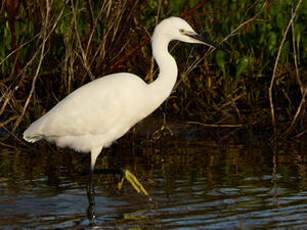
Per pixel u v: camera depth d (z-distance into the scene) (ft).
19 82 37.58
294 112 41.73
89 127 30.50
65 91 39.45
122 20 38.42
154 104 31.14
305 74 42.37
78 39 35.99
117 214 25.93
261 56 43.55
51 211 26.43
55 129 30.53
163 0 43.68
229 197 27.58
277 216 24.62
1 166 33.91
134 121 31.81
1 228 24.08
